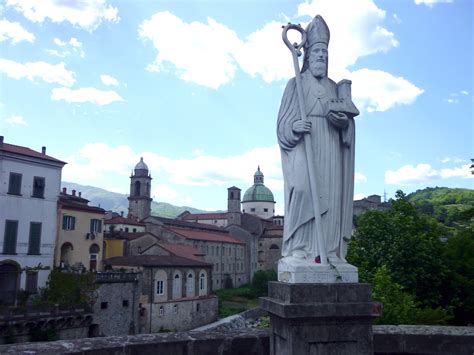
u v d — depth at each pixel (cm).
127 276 4647
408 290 2680
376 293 1623
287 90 755
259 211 13525
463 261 2916
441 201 10481
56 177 4559
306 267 656
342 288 645
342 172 743
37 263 4259
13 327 3488
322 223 702
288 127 729
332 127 739
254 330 796
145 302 4950
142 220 9094
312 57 760
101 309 4347
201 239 8594
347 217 732
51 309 3797
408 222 2950
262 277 8250
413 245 2802
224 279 9394
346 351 621
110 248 6869
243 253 10419
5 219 4062
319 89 745
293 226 705
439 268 2727
